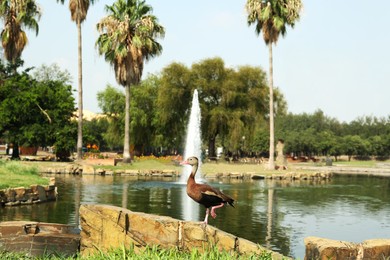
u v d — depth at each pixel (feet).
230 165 161.79
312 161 263.08
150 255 24.80
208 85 194.29
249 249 27.99
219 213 59.36
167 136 213.87
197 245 28.63
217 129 197.47
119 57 143.95
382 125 388.57
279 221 54.54
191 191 28.99
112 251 26.94
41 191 63.41
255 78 197.26
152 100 222.28
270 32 147.23
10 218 49.37
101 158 146.41
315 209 66.39
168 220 29.45
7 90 146.10
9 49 136.15
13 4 131.44
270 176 128.88
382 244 26.58
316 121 398.42
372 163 275.18
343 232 49.32
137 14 148.56
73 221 48.32
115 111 225.56
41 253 31.60
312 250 26.99
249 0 149.28
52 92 148.56
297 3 146.41
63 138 143.43
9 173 77.51
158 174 126.11
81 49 140.46
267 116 204.23
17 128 144.66
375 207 70.44
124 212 30.22
